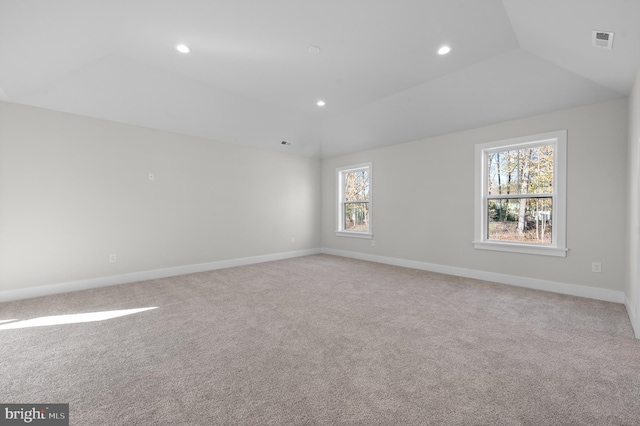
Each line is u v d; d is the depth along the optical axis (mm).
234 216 5078
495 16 2275
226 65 3145
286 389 1562
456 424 1296
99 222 3723
